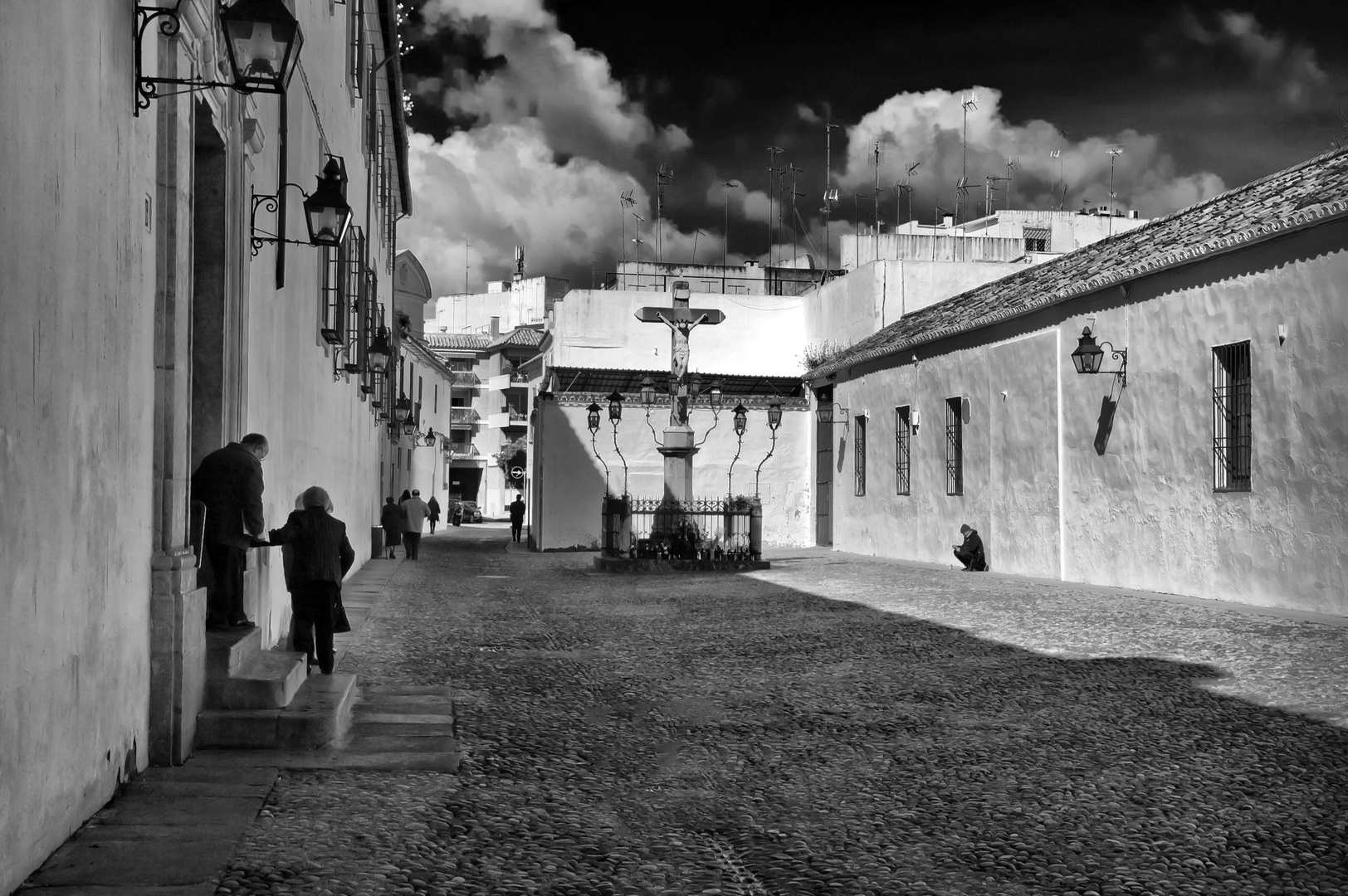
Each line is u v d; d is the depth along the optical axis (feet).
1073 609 49.08
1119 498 59.82
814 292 124.36
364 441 80.94
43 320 15.15
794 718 28.27
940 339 80.94
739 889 16.20
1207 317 52.85
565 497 108.88
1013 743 25.14
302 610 29.35
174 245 21.65
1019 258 112.37
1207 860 17.21
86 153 16.94
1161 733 25.55
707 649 40.24
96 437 17.58
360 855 17.01
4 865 14.11
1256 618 44.06
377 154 87.35
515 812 19.89
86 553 17.20
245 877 15.65
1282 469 47.98
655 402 98.68
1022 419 69.67
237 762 22.33
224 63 26.71
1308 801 20.11
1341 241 44.88
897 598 55.93
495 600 59.11
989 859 17.47
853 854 17.85
